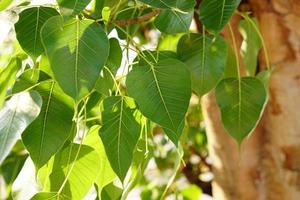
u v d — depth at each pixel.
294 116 1.42
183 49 1.18
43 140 1.04
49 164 1.15
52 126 1.05
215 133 1.52
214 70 1.17
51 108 1.06
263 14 1.43
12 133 1.00
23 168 1.20
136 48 1.13
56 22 1.00
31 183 1.18
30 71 1.08
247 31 1.31
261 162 1.48
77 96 0.97
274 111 1.45
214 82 1.17
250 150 1.49
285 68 1.42
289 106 1.42
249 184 1.49
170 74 1.05
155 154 2.29
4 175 1.46
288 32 1.41
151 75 1.05
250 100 1.16
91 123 1.37
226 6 1.05
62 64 0.98
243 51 1.33
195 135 2.56
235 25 1.43
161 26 1.12
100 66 0.98
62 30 1.00
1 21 1.09
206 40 1.18
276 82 1.42
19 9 1.09
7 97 1.14
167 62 1.06
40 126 1.04
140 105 1.03
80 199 1.14
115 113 1.08
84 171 1.14
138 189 2.39
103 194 1.25
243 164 1.50
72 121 1.06
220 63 1.17
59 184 1.15
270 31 1.42
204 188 2.44
